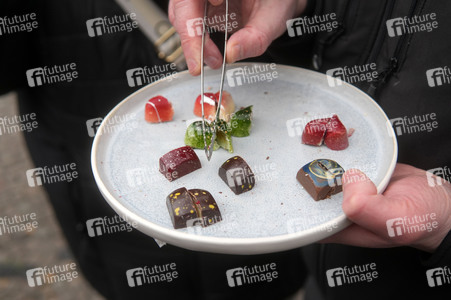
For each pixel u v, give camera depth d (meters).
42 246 1.10
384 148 0.58
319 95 0.65
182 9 0.61
